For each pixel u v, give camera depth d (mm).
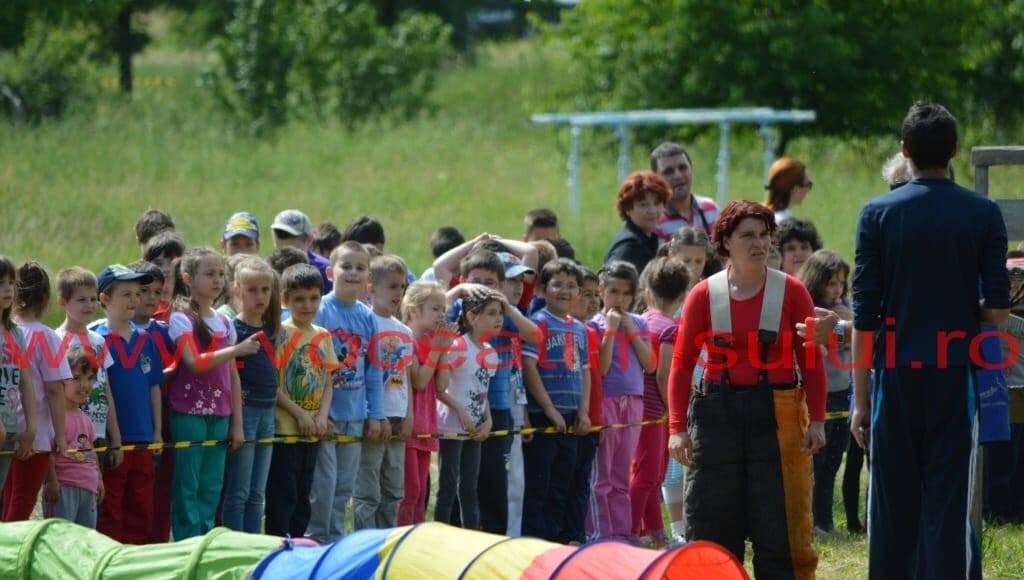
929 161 15867
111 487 19328
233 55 77125
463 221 51312
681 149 26688
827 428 22547
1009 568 19891
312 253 25984
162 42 128625
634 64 79375
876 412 15906
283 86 76062
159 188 51812
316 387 20078
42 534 16578
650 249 25625
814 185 64250
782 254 25953
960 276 15578
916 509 15883
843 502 23672
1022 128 80562
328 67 80250
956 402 15562
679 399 16875
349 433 20359
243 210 49062
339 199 53938
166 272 22000
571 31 84062
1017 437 23266
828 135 77125
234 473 19812
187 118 70375
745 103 75000
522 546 14391
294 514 20297
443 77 104000
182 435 19391
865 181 67125
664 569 13297
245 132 70312
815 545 21672
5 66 71188
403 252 43562
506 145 76250
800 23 74125
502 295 21000
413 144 71062
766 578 16484
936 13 75938
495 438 21109
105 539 16438
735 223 16344
